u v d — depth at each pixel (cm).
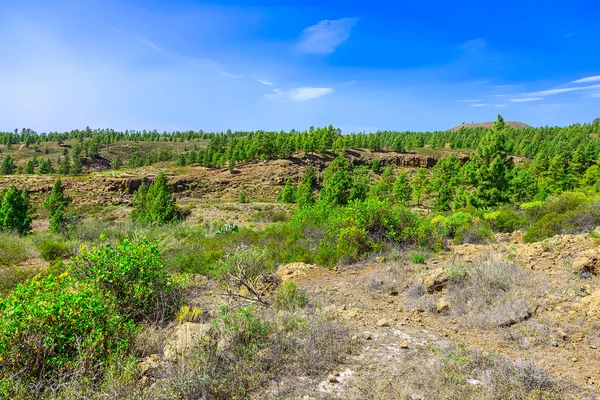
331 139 10062
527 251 805
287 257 984
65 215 3581
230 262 698
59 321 390
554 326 450
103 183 6650
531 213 1371
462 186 4341
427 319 520
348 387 342
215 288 719
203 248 1155
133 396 315
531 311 495
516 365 353
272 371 367
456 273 639
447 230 1212
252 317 460
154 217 3288
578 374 347
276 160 9150
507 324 470
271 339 427
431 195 6544
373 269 820
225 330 414
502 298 547
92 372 354
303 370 371
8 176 7100
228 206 5434
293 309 548
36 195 6128
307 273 821
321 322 468
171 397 315
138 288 534
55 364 363
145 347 422
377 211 1046
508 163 2647
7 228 2700
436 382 338
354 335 455
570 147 8275
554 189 4441
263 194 7538
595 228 958
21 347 362
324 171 7994
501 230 1311
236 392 330
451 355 382
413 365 374
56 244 1249
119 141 15662
